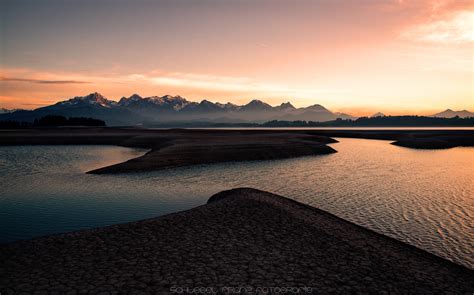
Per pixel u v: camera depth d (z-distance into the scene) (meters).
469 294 12.73
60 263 14.23
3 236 22.42
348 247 16.84
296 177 45.66
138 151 83.69
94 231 18.28
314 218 21.41
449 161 65.19
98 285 12.42
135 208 29.62
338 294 12.28
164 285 12.52
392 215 27.28
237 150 69.81
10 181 41.75
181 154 62.88
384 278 13.69
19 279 12.80
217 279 13.03
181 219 20.33
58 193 35.19
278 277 13.35
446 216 27.00
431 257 16.30
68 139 111.69
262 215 21.17
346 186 39.47
